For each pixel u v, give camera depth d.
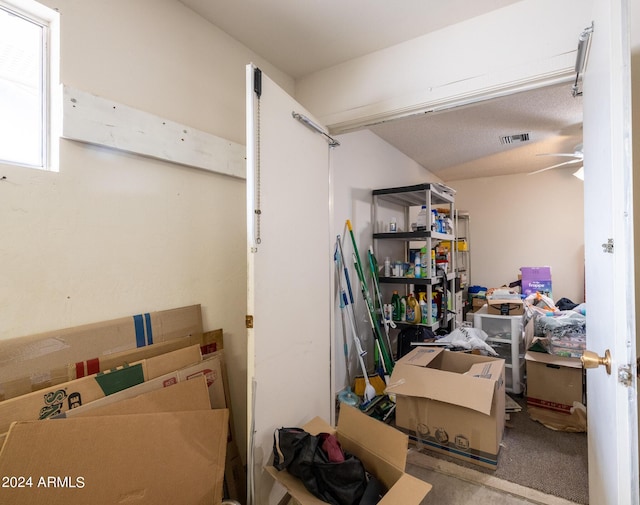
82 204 1.10
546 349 2.34
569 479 1.66
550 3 1.39
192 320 1.42
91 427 0.90
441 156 3.91
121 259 1.20
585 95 1.24
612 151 0.73
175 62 1.40
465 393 1.70
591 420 1.20
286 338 1.48
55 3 1.04
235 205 1.66
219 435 1.18
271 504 1.38
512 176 4.81
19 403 0.88
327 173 1.91
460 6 1.48
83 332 1.07
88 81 1.11
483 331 2.79
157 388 1.14
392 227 3.24
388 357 2.73
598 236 0.96
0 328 0.92
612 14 0.73
